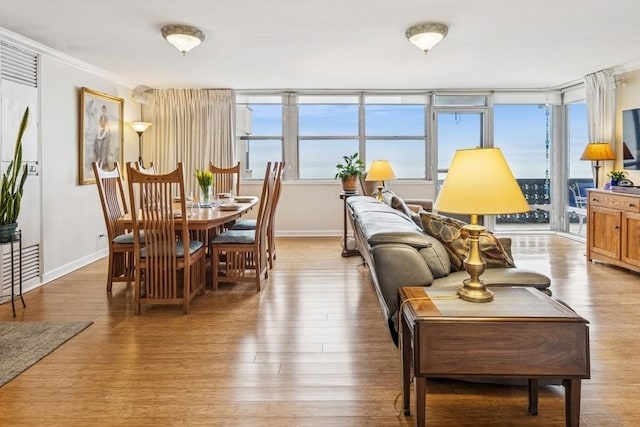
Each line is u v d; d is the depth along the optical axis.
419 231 2.34
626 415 1.84
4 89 3.60
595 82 5.49
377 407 1.93
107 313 3.20
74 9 3.19
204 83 6.04
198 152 6.45
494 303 1.71
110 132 5.38
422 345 1.54
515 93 6.72
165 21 3.46
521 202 1.63
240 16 3.37
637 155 4.89
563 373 1.52
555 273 4.31
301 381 2.17
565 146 6.79
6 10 3.20
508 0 3.10
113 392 2.06
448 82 6.13
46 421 1.82
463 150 1.74
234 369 2.29
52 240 4.23
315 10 3.26
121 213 4.04
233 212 3.79
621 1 3.13
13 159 3.64
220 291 3.77
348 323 2.97
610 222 4.49
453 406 1.94
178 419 1.83
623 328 2.82
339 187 6.71
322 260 5.00
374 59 4.75
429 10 3.28
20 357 2.44
